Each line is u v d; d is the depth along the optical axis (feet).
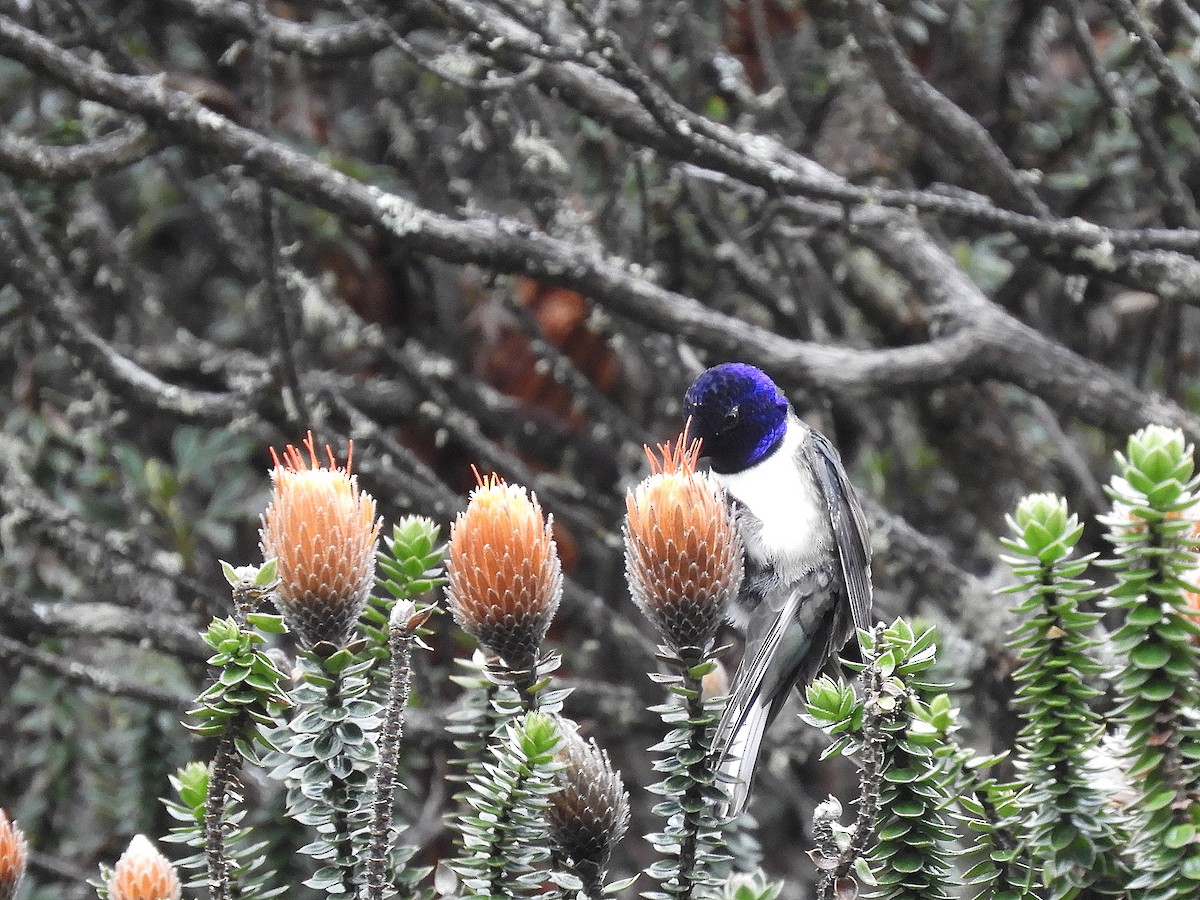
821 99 39.42
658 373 36.83
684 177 35.86
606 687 32.22
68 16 32.86
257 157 25.96
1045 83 41.22
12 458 31.42
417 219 26.48
